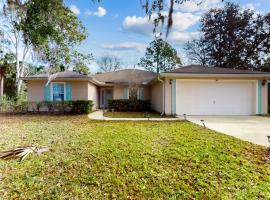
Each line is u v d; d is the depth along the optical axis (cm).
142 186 400
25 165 499
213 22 2788
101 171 464
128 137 775
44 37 1531
